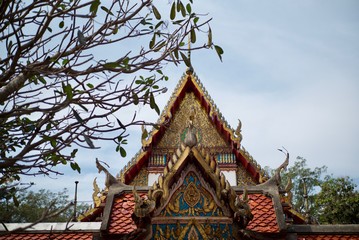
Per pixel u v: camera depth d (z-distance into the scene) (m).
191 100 25.48
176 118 24.81
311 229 13.61
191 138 11.41
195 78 25.52
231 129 23.45
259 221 11.94
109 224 11.96
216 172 11.14
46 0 7.15
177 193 11.15
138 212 10.43
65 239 13.29
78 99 7.35
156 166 23.19
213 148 23.88
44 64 7.29
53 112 7.20
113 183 13.48
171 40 8.33
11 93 6.99
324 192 42.03
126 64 7.79
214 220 10.88
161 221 10.80
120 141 7.84
